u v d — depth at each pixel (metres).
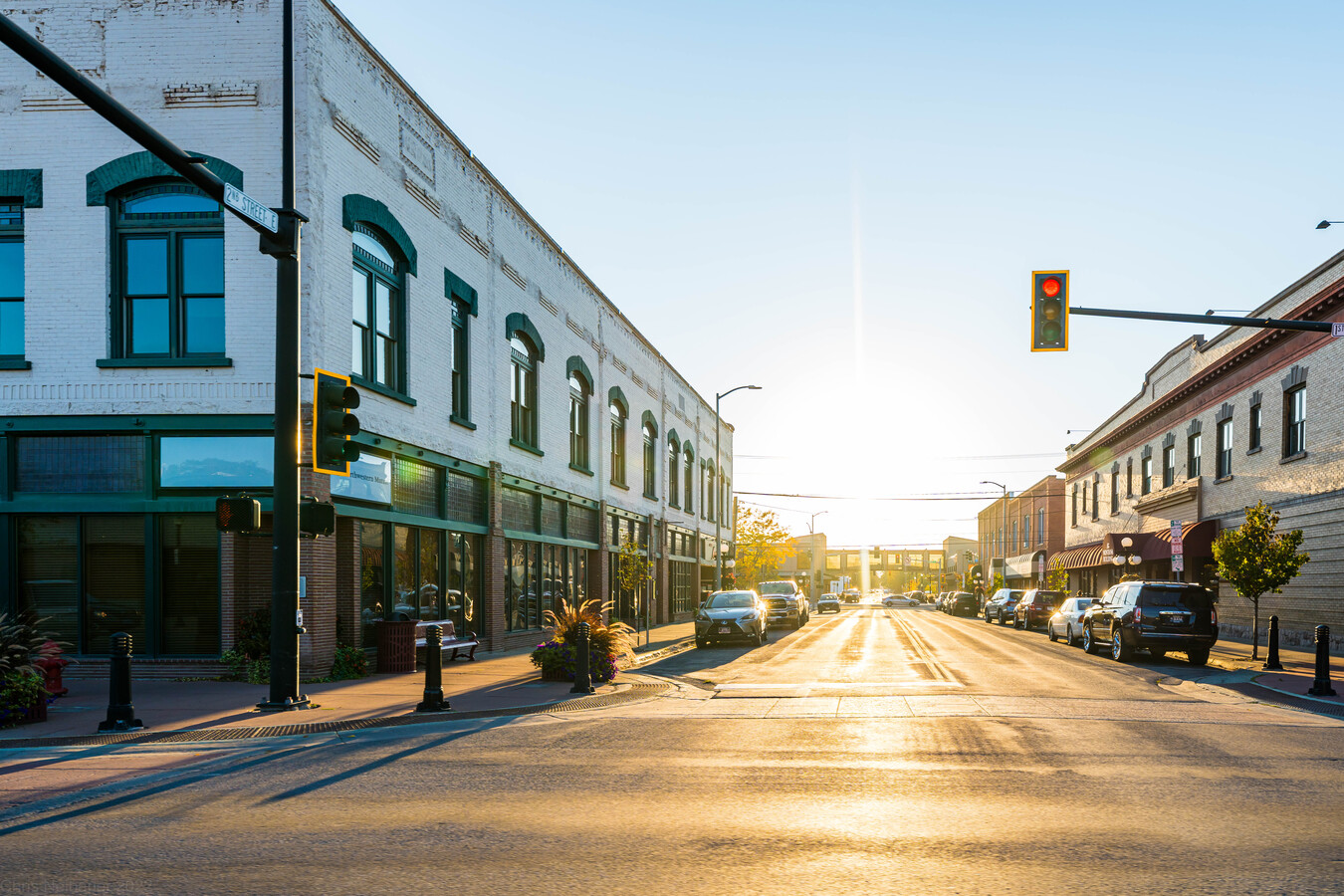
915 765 9.30
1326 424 26.33
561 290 29.30
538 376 27.12
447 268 21.64
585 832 6.76
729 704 14.34
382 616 18.84
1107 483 50.38
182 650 16.86
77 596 17.02
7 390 17.05
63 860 6.16
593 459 32.28
